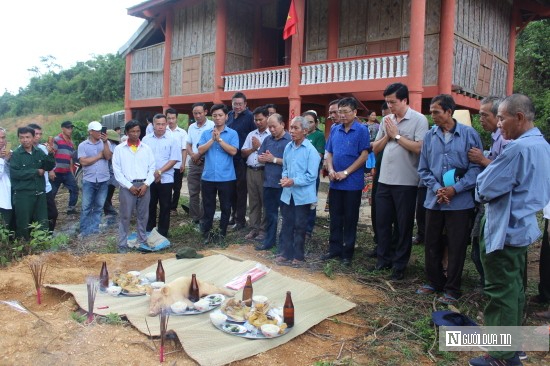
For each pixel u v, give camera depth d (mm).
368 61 10969
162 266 5020
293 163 5621
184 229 7598
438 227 4734
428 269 4859
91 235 7383
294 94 12094
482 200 3387
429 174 4730
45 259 5855
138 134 6352
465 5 11336
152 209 7242
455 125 4578
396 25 11672
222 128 6656
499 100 4406
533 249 6961
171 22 16062
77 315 3996
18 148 6637
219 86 14258
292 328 3863
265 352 3510
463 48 11359
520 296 3381
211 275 5199
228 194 6816
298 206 5680
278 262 5781
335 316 4281
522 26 14469
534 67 17422
